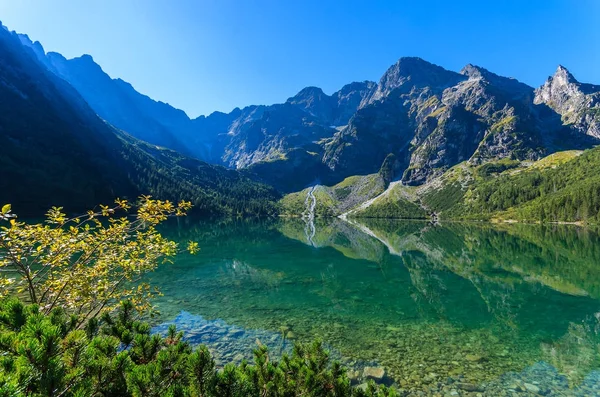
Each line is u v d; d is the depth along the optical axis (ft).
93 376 14.37
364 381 44.19
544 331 65.72
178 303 77.87
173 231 296.92
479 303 85.81
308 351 25.16
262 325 65.26
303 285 102.53
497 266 143.95
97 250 35.09
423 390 42.39
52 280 31.32
